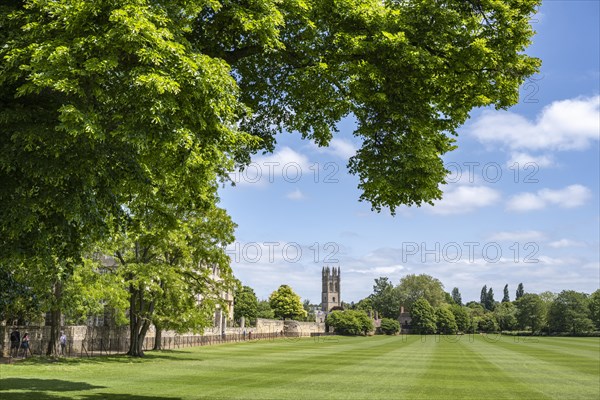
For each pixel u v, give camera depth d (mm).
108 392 22594
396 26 15383
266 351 62594
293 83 17625
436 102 17109
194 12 13172
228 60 16719
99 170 13516
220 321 96938
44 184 13555
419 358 54125
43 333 47312
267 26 13836
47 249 15148
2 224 13062
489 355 61781
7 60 11531
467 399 24562
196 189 16609
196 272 50906
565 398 25938
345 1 15266
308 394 24312
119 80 12016
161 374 31438
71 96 12008
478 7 16062
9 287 34781
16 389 22547
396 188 17125
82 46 11141
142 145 11719
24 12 12281
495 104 16719
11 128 12055
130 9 11078
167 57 11539
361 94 16156
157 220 18609
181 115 12367
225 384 27125
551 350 76375
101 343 52594
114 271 45250
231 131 13359
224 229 47969
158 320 45750
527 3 15656
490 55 15273
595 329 172375
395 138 17500
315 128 19469
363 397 23922
